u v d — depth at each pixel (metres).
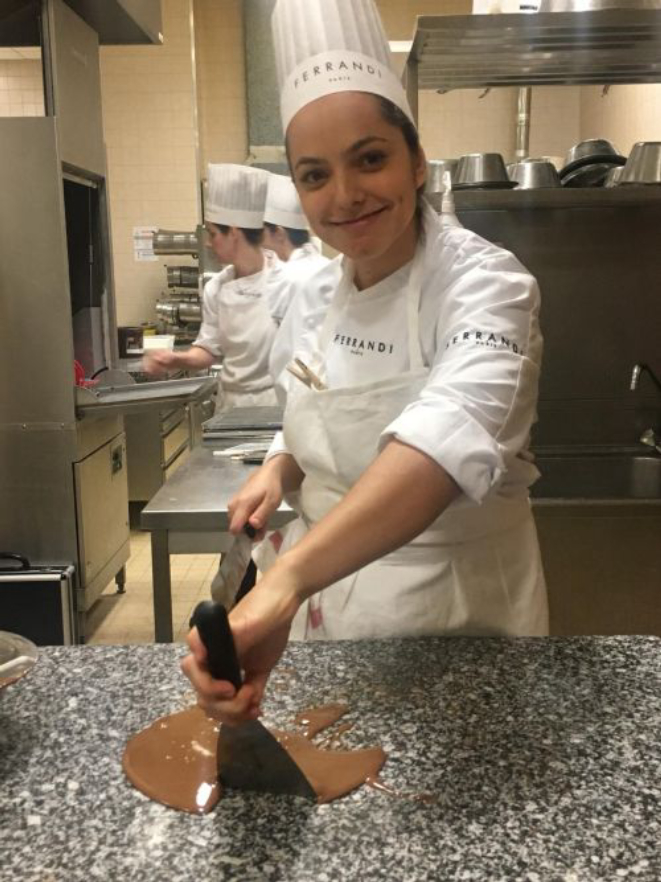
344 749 0.83
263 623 0.73
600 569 2.00
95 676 1.00
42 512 2.72
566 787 0.77
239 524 1.14
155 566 1.84
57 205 2.54
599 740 0.84
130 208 5.23
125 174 5.19
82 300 3.19
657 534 1.97
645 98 3.88
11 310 2.60
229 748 0.77
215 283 3.35
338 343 1.20
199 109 5.32
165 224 5.24
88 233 3.14
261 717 0.89
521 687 0.94
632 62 2.27
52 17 2.56
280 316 3.18
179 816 0.74
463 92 5.46
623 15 1.91
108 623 3.12
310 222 1.00
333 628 1.18
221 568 0.98
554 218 2.48
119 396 2.73
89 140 2.90
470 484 0.83
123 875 0.67
